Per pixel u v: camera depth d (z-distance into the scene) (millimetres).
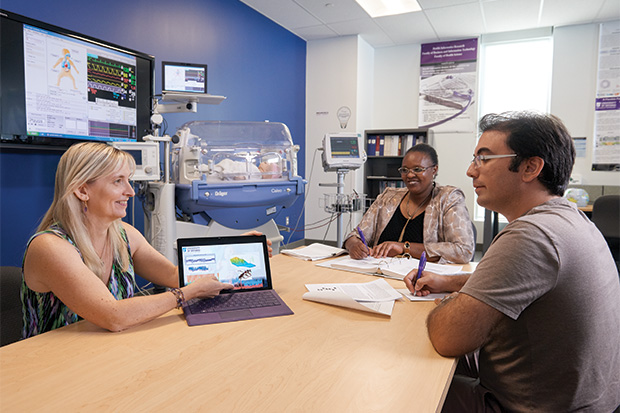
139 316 1041
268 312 1145
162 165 3432
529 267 835
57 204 1155
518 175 989
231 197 2660
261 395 729
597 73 4805
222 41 4129
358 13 4617
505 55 5379
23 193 2557
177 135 2596
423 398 729
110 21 3016
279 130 3363
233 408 688
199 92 2975
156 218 2545
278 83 5062
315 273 1593
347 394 737
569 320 845
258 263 1331
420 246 1873
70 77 2580
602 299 862
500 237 912
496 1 4215
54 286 1038
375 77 5949
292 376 799
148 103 3158
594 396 869
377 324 1084
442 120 5562
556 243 838
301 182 3021
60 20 2676
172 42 3568
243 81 4457
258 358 875
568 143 982
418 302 1267
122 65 2930
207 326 1055
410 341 977
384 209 2242
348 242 1914
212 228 2701
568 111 4961
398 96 5828
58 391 735
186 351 907
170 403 699
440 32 5195
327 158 3424
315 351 915
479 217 5516
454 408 995
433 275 1314
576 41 4875
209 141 3100
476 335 855
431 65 5594
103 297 1027
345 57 5418
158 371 813
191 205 2562
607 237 3471
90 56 2703
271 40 4875
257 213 2871
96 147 1185
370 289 1357
